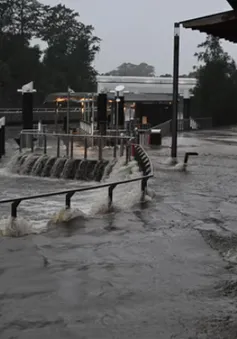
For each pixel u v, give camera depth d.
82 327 4.87
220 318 5.08
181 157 22.05
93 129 28.22
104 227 8.91
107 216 9.78
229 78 66.62
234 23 6.86
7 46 83.75
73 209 9.55
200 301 5.53
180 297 5.65
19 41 85.44
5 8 91.94
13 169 22.36
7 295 5.69
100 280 6.21
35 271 6.54
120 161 18.91
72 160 20.34
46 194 8.96
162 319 5.05
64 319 5.05
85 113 36.56
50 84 83.44
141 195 11.30
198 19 6.97
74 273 6.47
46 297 5.64
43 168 21.11
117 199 11.57
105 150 24.48
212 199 11.93
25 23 96.62
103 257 7.16
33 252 7.38
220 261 7.00
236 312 5.24
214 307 5.37
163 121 50.53
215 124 64.62
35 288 5.92
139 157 17.25
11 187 18.06
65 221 9.25
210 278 6.29
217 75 64.69
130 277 6.32
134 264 6.85
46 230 8.70
